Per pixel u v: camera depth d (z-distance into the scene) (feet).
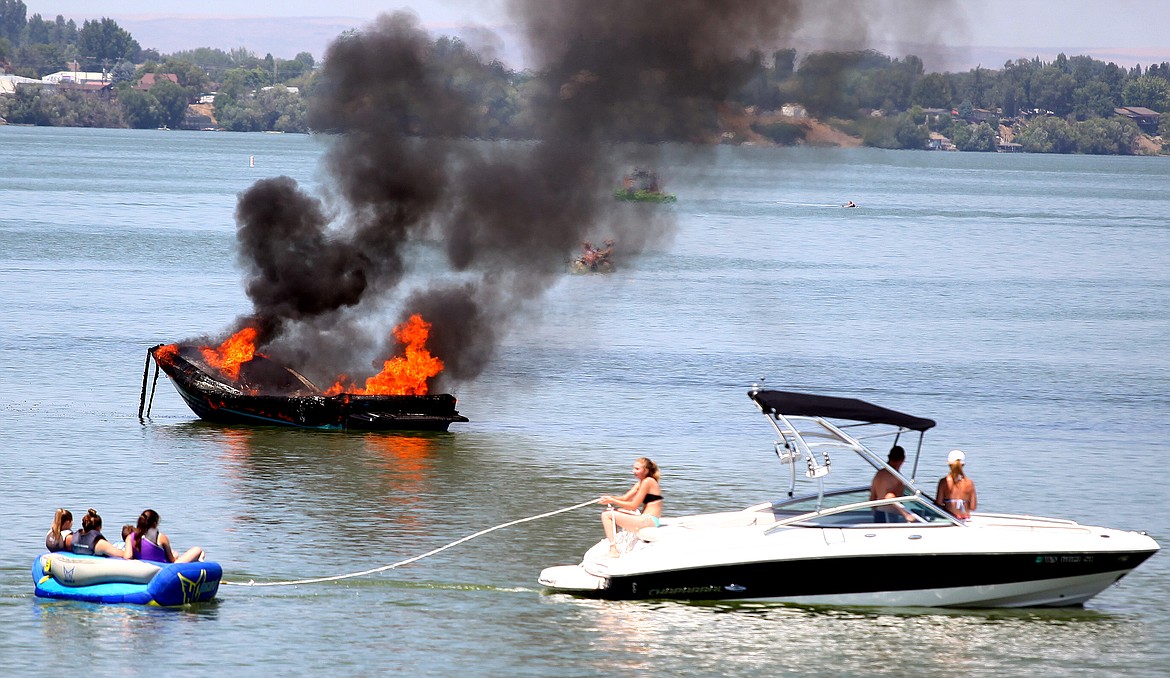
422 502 401.90
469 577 331.16
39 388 573.33
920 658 285.23
